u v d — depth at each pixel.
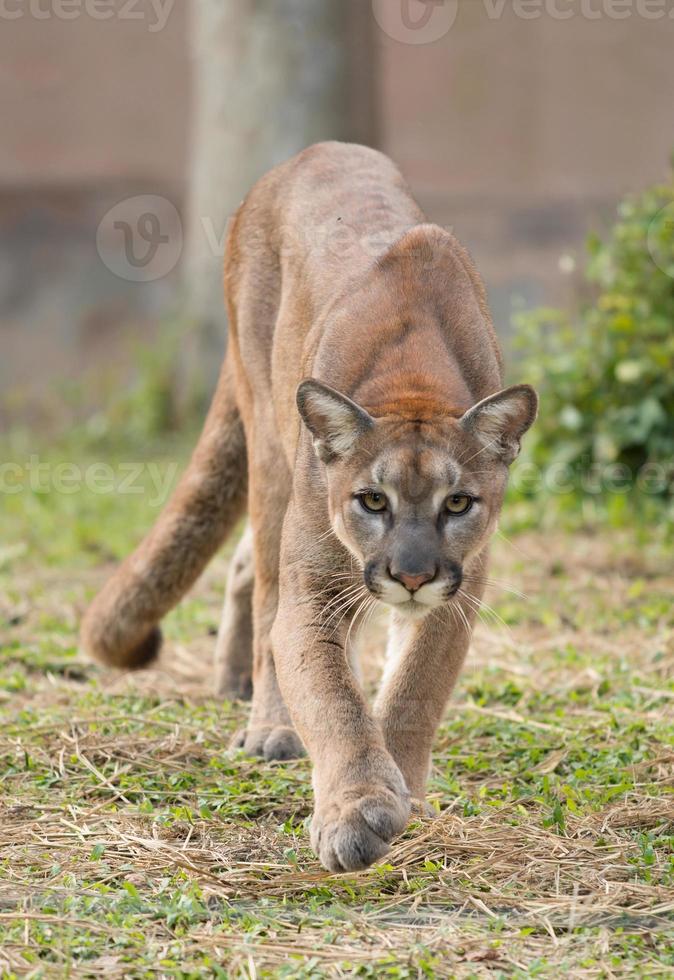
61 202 26.72
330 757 6.89
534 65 27.23
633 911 6.43
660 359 15.18
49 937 6.09
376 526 7.31
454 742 9.00
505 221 26.80
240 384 9.84
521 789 8.06
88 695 10.02
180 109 27.48
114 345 25.77
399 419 7.36
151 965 5.87
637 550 13.95
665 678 10.24
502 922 6.28
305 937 6.18
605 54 27.14
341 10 21.20
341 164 9.52
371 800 6.57
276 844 7.29
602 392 15.65
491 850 7.13
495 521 7.66
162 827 7.47
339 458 7.43
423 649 7.70
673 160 15.89
